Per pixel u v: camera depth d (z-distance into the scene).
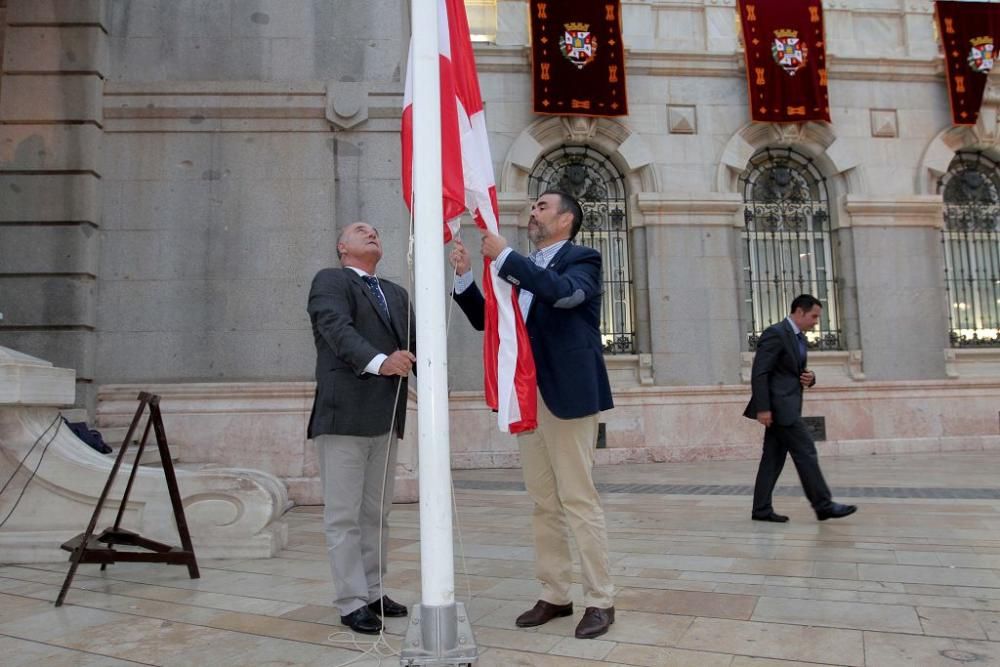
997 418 12.41
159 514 4.75
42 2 7.68
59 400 4.95
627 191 12.63
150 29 7.95
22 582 4.11
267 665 2.74
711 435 11.82
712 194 12.39
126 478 4.75
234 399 7.22
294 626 3.24
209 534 4.74
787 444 5.70
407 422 7.32
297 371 7.46
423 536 2.43
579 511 3.13
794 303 5.79
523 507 7.06
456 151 3.03
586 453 3.15
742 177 12.97
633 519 6.09
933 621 3.11
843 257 12.68
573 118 12.30
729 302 12.24
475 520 6.26
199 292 7.51
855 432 12.10
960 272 13.15
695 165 12.60
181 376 7.39
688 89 12.78
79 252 7.32
